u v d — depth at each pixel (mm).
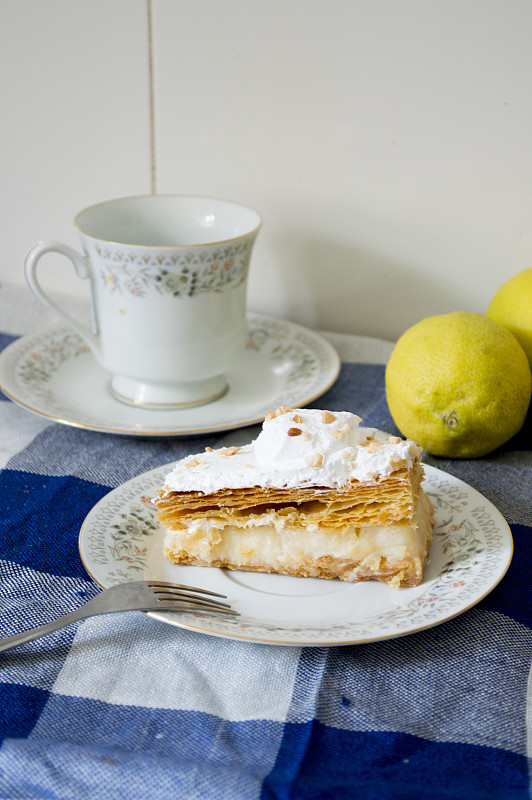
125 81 617
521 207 582
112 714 397
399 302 624
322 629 416
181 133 620
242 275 559
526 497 497
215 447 537
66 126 638
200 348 553
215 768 373
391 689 405
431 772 378
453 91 569
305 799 365
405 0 558
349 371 606
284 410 464
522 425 534
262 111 602
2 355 594
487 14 550
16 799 376
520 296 536
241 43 590
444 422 507
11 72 632
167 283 535
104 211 576
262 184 618
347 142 595
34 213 667
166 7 593
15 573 450
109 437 546
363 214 608
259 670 411
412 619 416
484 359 503
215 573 451
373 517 440
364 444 451
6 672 410
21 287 674
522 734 391
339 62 579
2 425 555
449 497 482
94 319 564
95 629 426
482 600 438
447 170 585
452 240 600
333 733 390
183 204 593
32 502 492
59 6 610
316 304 640
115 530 463
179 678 408
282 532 448
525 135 568
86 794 373
